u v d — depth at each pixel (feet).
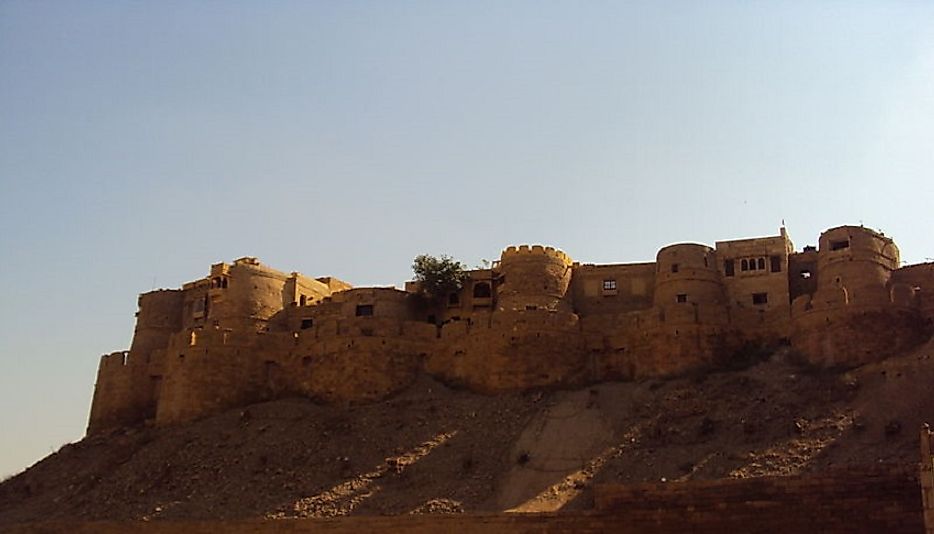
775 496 163.12
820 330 223.92
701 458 188.96
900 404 191.11
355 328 246.27
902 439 179.01
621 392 226.38
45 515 207.51
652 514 166.50
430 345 249.14
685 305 237.25
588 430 210.18
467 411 224.74
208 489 202.90
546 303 266.36
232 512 191.93
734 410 205.05
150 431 240.12
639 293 275.18
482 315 245.86
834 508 157.79
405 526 176.76
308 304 293.84
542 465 198.59
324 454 210.38
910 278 241.35
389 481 199.00
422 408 228.22
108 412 263.70
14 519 208.23
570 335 242.37
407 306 281.95
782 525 159.02
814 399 200.95
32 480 230.68
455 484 195.42
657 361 233.96
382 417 225.56
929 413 185.26
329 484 198.80
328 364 243.60
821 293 227.81
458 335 247.09
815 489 161.27
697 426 202.59
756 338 236.22
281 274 289.53
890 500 155.53
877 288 223.92
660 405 213.66
